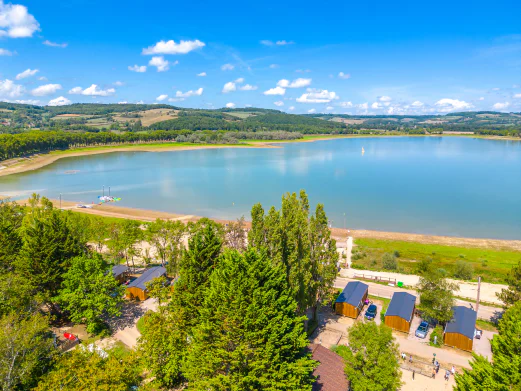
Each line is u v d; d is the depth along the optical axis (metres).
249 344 30.80
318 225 54.53
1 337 32.34
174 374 39.50
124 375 33.47
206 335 32.72
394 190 167.38
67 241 55.44
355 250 93.56
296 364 32.34
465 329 50.38
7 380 31.31
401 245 99.12
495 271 80.44
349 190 167.50
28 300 45.81
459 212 132.12
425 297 53.59
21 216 83.19
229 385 30.45
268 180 191.62
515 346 32.09
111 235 82.12
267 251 45.25
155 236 75.75
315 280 54.69
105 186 177.50
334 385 38.38
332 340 51.84
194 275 43.22
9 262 55.50
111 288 55.78
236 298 31.66
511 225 118.38
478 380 30.86
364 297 63.03
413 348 50.41
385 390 35.12
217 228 71.69
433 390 41.72
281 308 33.88
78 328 52.66
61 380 32.00
